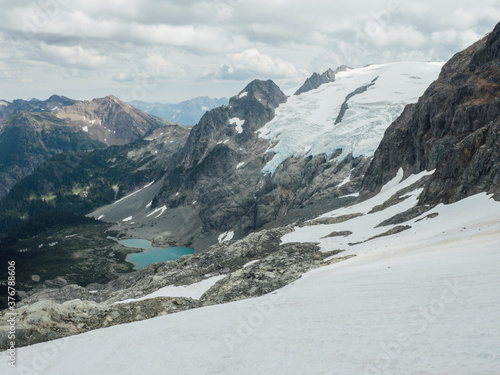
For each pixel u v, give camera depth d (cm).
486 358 816
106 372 1552
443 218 5800
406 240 4891
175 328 2069
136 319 3288
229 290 4525
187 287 5912
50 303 3111
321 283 2934
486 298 1286
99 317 3186
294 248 6538
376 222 7775
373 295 1853
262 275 4800
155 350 1702
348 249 5966
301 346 1320
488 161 6450
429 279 1880
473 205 5747
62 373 1658
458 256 2530
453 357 886
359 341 1198
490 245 2650
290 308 2067
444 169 7619
